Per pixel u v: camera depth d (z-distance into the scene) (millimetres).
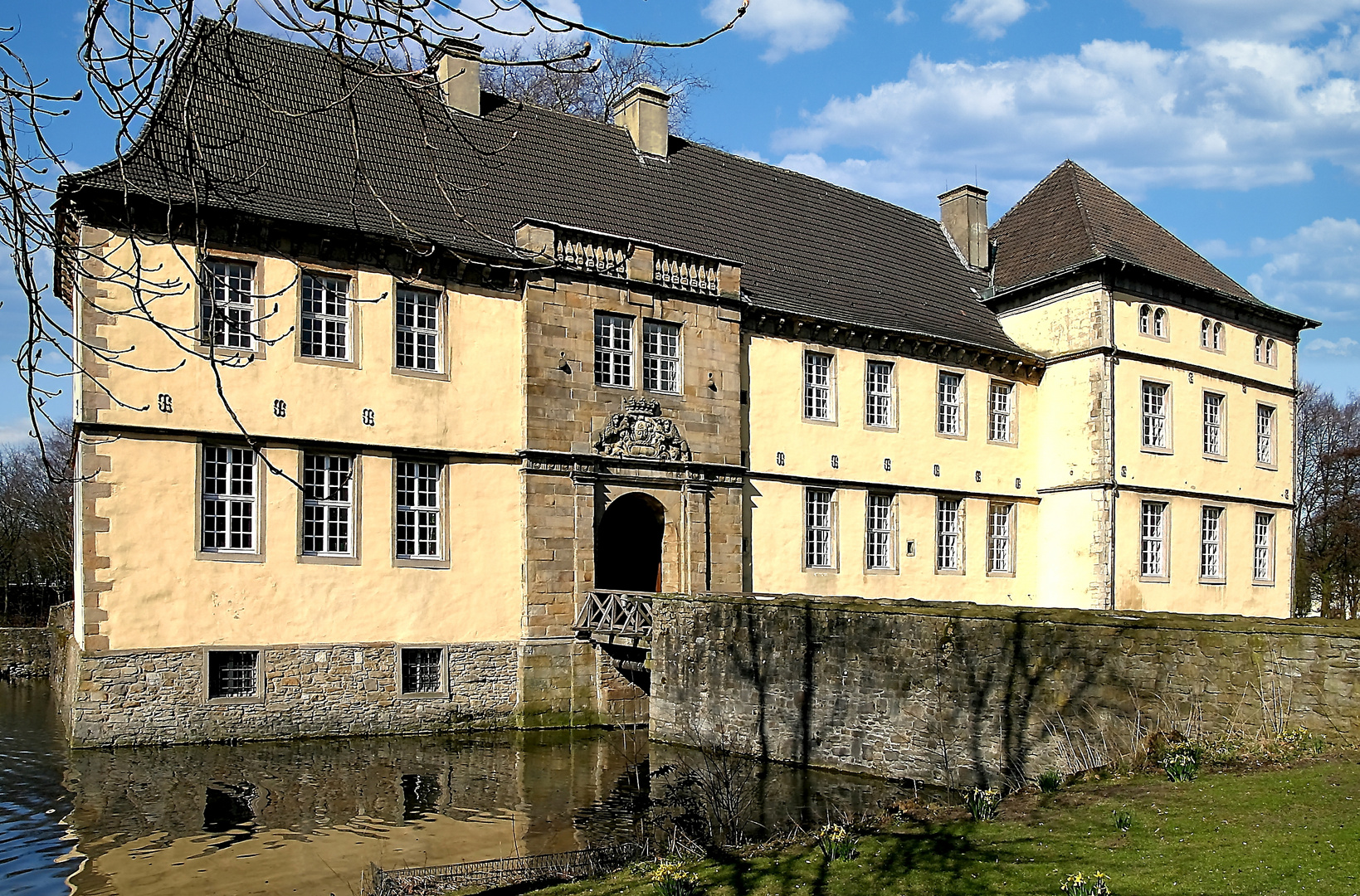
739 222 28734
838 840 10414
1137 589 30656
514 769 17453
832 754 17266
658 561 24297
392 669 20375
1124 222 33812
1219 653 13344
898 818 11781
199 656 18578
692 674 19781
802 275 28375
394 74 5309
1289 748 12328
